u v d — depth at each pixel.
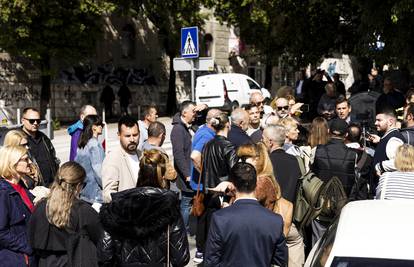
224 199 9.60
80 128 12.27
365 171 10.52
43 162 11.10
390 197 8.16
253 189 6.80
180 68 17.05
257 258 6.53
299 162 9.65
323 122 10.71
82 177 7.36
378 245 5.46
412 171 8.39
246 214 6.60
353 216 6.14
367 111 14.99
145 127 13.41
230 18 45.28
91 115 11.02
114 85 49.44
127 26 50.72
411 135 10.39
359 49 23.91
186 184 12.23
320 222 9.09
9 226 7.29
